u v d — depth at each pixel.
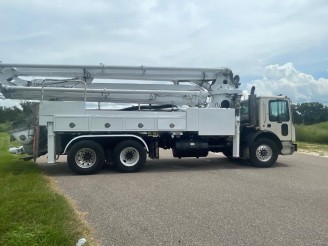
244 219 6.14
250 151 12.85
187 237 5.25
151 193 8.21
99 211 6.61
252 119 13.01
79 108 11.20
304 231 5.53
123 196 7.89
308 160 15.36
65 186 9.09
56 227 5.23
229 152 13.45
